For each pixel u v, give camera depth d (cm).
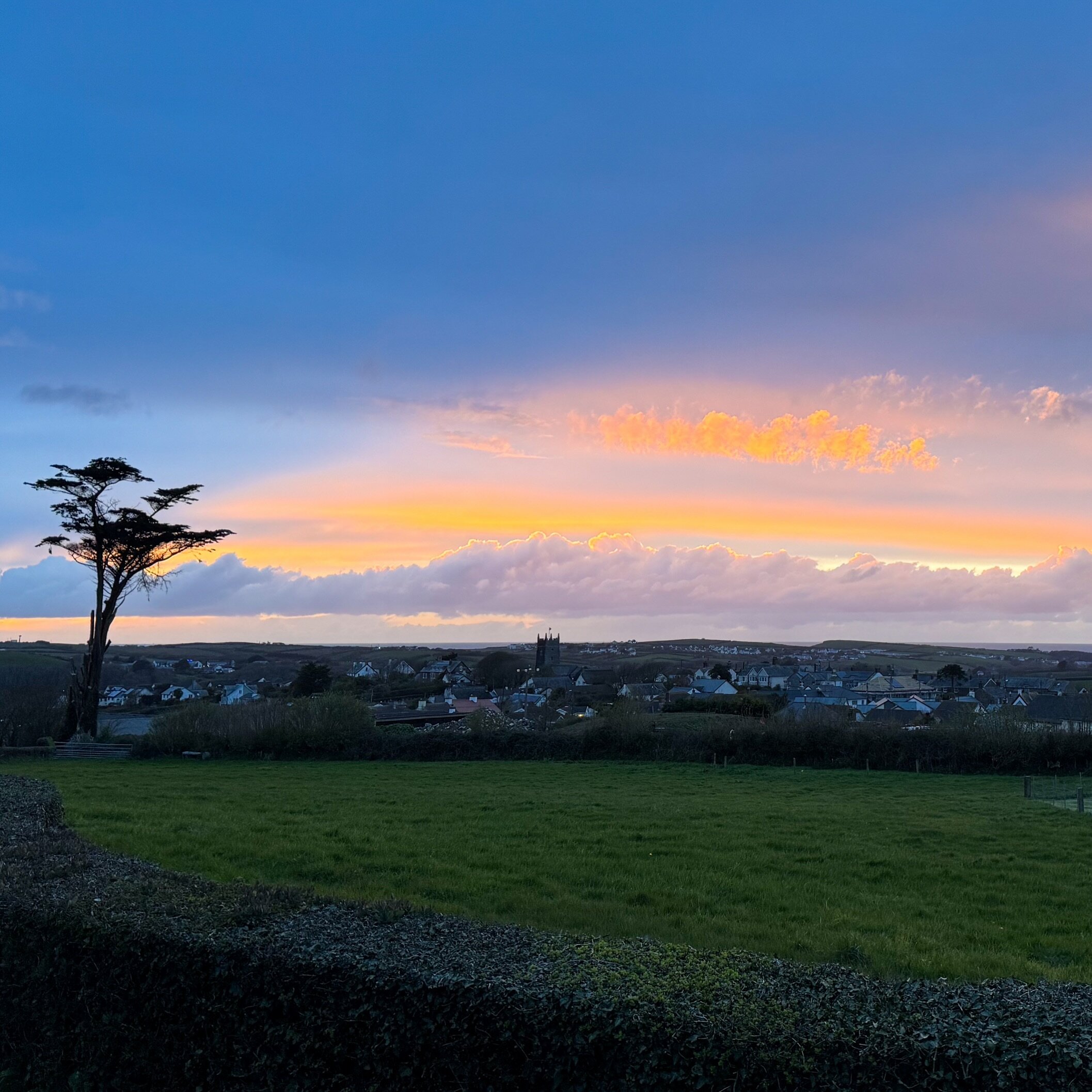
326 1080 528
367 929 609
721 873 1327
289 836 1547
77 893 684
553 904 1119
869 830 1786
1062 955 955
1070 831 1806
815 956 912
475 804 2130
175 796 2208
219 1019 563
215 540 4516
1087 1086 421
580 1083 471
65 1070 623
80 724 4269
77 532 4284
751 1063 446
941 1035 450
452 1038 499
